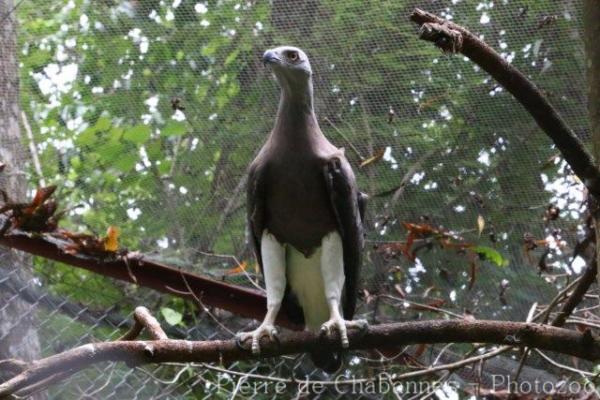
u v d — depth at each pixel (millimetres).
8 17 10508
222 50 10508
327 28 10312
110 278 10977
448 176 10859
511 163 10703
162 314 10586
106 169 10930
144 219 11094
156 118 10711
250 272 11211
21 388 6285
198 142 10875
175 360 6965
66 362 6469
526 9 10039
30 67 10648
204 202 11008
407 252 10477
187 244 11078
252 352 7445
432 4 10109
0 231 9898
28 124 10789
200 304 10117
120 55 10570
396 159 10852
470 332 7086
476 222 11031
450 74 10336
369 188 10938
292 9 10273
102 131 10711
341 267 8578
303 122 8445
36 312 10500
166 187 10984
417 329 7242
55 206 9906
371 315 11398
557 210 10117
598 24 6559
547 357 10266
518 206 10875
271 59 8367
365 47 10375
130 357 6734
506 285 10797
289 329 10586
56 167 10938
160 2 10328
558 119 6480
